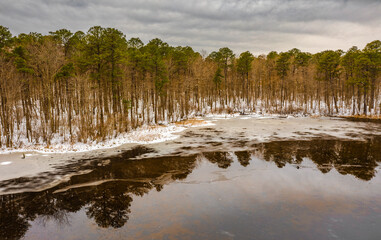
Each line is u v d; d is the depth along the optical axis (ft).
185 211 31.04
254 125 117.29
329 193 35.99
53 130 87.45
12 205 34.14
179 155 61.67
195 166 51.72
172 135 92.17
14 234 26.73
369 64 139.23
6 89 78.69
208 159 57.21
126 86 115.55
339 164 51.21
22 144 76.48
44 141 79.46
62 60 89.10
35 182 43.27
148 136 88.17
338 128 102.73
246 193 36.55
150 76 121.70
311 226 26.78
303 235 25.02
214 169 49.29
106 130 84.64
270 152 62.69
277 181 41.52
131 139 83.82
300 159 55.62
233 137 85.92
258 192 36.83
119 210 31.96
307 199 34.01
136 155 62.49
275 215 29.48
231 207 31.91
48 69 83.35
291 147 68.18
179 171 48.49
